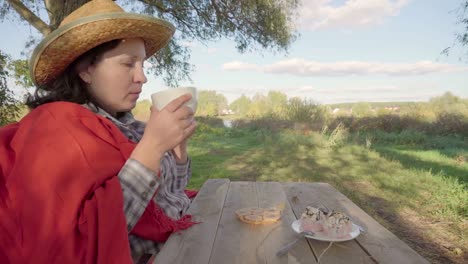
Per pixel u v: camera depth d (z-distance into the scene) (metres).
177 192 1.72
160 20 1.28
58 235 0.91
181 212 1.69
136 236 1.40
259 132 16.56
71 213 0.92
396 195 5.50
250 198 2.13
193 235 1.48
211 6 7.89
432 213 4.63
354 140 12.88
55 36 1.14
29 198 0.94
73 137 1.03
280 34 8.45
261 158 9.20
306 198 2.14
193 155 9.80
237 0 7.85
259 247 1.37
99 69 1.21
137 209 1.03
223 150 11.05
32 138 1.03
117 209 0.95
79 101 1.26
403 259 1.25
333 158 9.25
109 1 1.30
